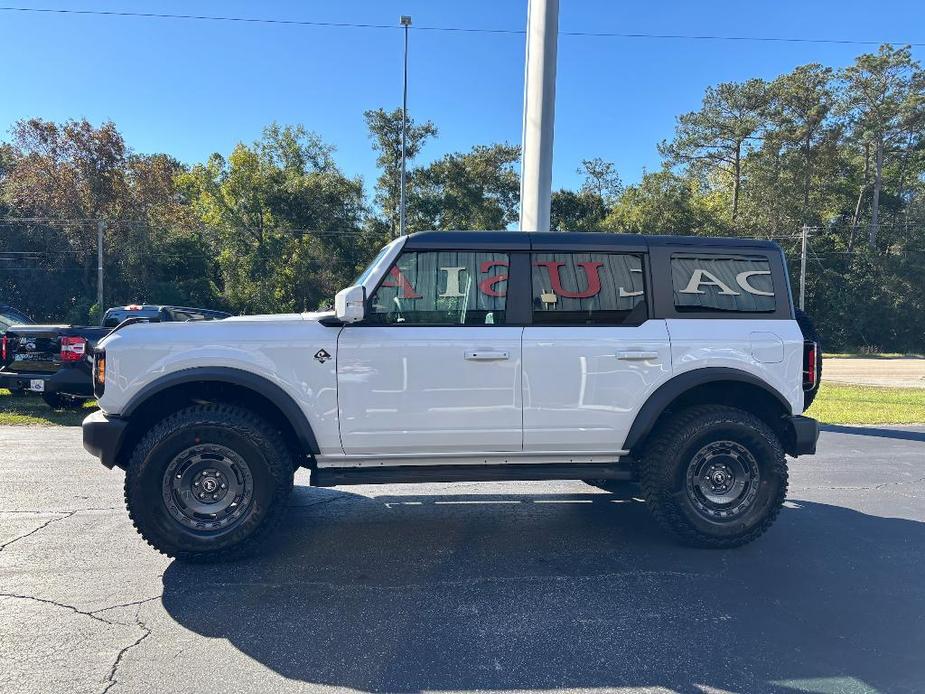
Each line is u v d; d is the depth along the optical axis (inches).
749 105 2042.3
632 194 2011.6
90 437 156.9
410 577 153.7
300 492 231.1
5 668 110.0
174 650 117.2
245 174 1633.9
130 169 1683.1
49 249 1627.7
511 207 1995.6
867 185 2080.5
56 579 149.0
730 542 171.2
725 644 121.5
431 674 109.9
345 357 161.3
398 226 1870.1
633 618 132.3
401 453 166.7
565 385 167.0
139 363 158.6
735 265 178.1
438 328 164.6
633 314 172.2
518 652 117.7
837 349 1889.8
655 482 170.7
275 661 113.7
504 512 208.7
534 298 169.2
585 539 182.5
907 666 114.0
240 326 161.9
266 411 171.9
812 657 117.0
